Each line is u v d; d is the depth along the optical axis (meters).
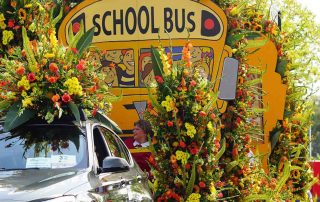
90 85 9.95
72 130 8.99
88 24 12.69
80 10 12.68
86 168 8.33
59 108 9.15
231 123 12.48
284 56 14.76
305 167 15.45
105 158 8.62
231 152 12.34
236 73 12.42
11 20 12.02
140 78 12.55
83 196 7.61
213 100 10.75
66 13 12.69
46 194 7.29
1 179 7.72
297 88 15.48
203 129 10.71
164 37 12.64
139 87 12.54
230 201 11.99
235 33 12.78
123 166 8.52
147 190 10.09
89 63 10.13
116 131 10.66
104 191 8.21
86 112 9.77
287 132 14.85
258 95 13.77
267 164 14.18
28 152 8.58
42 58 9.73
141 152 12.05
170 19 12.64
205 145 10.76
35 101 9.44
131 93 12.53
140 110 12.45
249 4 14.32
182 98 10.72
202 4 12.71
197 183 10.70
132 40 12.62
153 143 10.87
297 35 16.81
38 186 7.47
